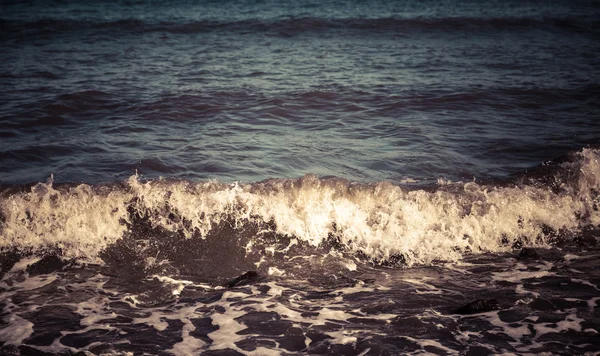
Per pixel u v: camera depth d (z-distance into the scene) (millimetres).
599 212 7500
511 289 5902
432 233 6980
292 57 16547
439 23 22203
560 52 17438
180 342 5031
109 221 7113
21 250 6664
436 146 9508
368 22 22188
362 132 10250
